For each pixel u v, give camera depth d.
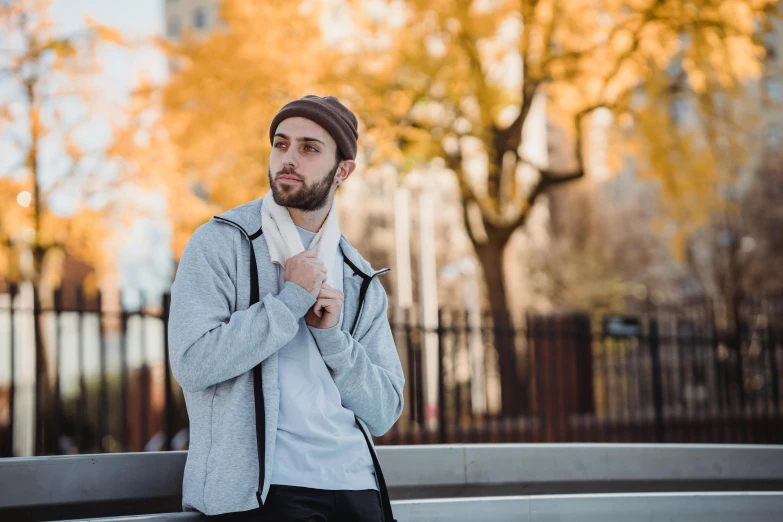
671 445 3.40
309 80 11.90
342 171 2.37
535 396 8.94
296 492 2.10
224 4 12.14
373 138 12.33
